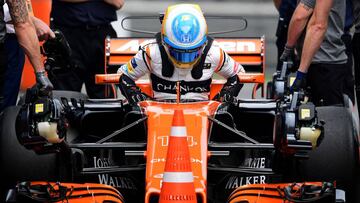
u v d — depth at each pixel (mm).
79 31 36438
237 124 27281
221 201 24734
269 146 23141
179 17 24125
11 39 31188
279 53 35344
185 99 25641
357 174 24922
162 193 20438
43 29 27938
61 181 24375
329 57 31125
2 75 26156
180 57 24188
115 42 33594
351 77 34375
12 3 24125
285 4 34438
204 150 22391
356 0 31766
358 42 30094
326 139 24672
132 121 24922
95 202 21406
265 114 26719
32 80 46469
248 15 67375
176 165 20375
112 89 33406
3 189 24688
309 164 24562
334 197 21047
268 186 22125
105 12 36562
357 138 25219
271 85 30031
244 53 33344
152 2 70812
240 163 26531
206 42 24531
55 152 22828
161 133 22891
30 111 22156
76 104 26078
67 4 36094
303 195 21156
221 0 73125
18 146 24656
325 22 25422
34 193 21125
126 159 25969
